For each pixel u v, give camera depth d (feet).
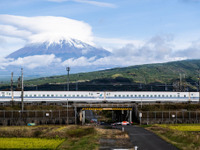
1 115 281.13
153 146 151.74
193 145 150.30
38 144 164.14
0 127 247.70
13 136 194.70
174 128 243.40
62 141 175.11
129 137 180.65
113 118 437.99
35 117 285.02
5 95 334.85
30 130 214.28
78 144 160.66
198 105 342.44
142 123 293.64
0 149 152.15
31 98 339.36
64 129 221.05
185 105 341.00
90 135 190.39
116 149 143.74
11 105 320.29
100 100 347.77
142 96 355.77
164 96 360.07
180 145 152.15
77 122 311.88
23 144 164.14
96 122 372.99
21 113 283.79
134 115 334.03
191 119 295.69
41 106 318.45
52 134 197.67
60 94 343.05
